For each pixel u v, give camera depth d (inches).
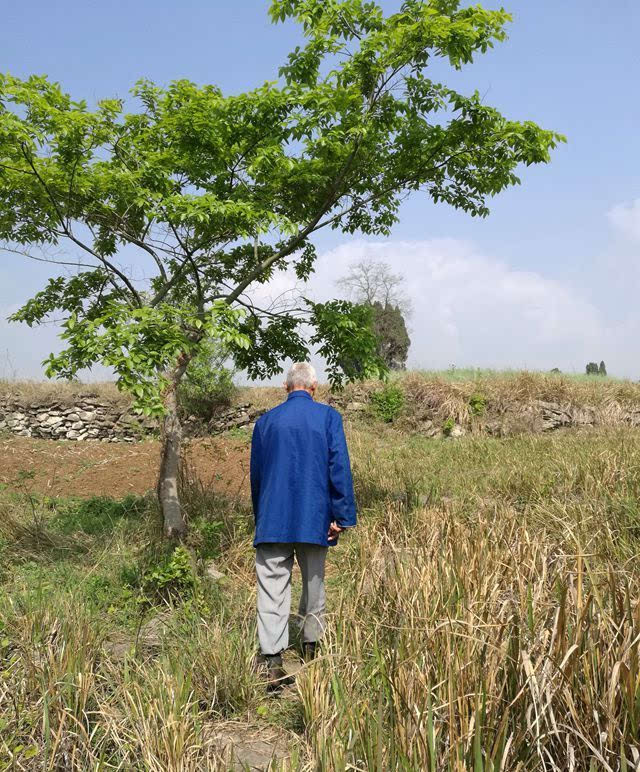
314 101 224.2
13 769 100.9
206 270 277.3
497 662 90.2
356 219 290.8
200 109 226.5
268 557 144.9
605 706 81.4
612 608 92.4
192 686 127.0
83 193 224.4
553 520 214.8
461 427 579.8
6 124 190.9
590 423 598.2
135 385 187.6
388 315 1318.9
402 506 252.2
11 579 201.5
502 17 216.8
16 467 415.5
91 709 116.7
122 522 264.5
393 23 228.7
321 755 90.3
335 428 150.3
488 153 255.3
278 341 288.4
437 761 85.3
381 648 115.6
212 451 430.9
